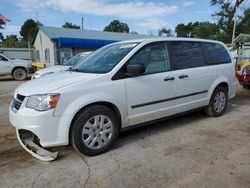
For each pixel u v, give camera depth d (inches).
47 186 123.6
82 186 123.0
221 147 164.2
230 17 1555.1
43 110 138.3
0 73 600.4
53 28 1210.0
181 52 198.4
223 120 223.1
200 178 127.0
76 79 152.2
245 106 276.7
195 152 157.3
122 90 161.0
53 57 1043.9
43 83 153.3
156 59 181.2
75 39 906.7
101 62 175.5
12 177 132.3
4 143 177.6
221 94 232.5
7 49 1321.4
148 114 176.1
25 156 156.6
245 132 192.1
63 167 141.8
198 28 2039.9
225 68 233.1
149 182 124.7
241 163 141.4
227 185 120.3
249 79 353.1
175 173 132.6
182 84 193.6
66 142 145.3
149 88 173.3
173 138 181.9
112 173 134.2
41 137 138.7
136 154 156.4
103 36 1191.6
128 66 158.7
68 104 142.7
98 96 151.0
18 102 149.2
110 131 159.5
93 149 152.9
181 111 198.4
